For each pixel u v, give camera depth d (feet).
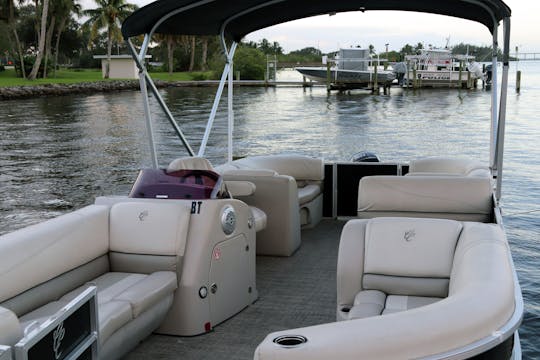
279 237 16.58
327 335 5.97
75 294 10.27
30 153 64.03
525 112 101.76
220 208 11.78
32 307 9.57
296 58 313.53
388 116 100.22
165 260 11.23
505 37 15.44
